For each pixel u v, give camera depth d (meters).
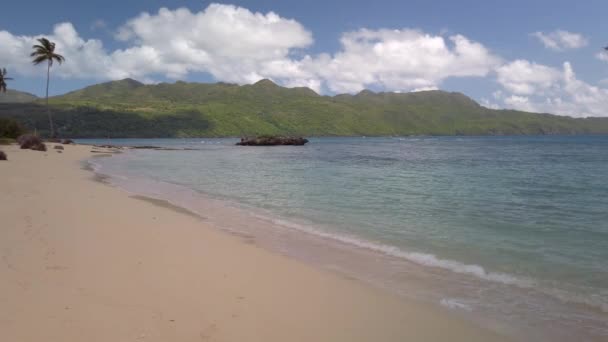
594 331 5.27
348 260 8.25
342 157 48.88
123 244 8.38
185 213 12.93
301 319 5.38
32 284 5.79
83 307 5.18
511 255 8.66
